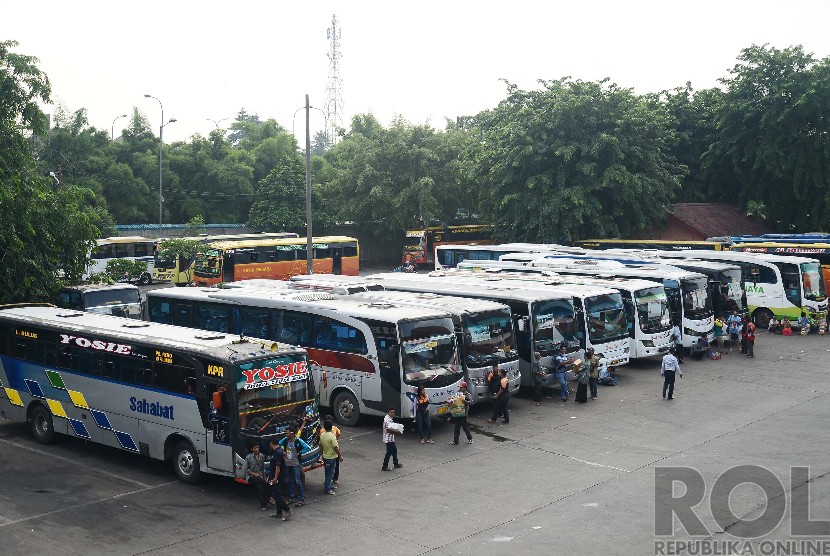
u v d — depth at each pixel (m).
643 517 14.76
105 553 13.41
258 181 75.50
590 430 20.97
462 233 65.25
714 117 57.84
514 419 22.23
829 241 43.78
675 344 29.39
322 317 22.25
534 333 24.28
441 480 17.16
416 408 19.89
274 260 49.66
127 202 66.38
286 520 14.94
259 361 16.36
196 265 47.91
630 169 50.78
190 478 16.98
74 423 19.38
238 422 15.93
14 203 26.84
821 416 22.08
